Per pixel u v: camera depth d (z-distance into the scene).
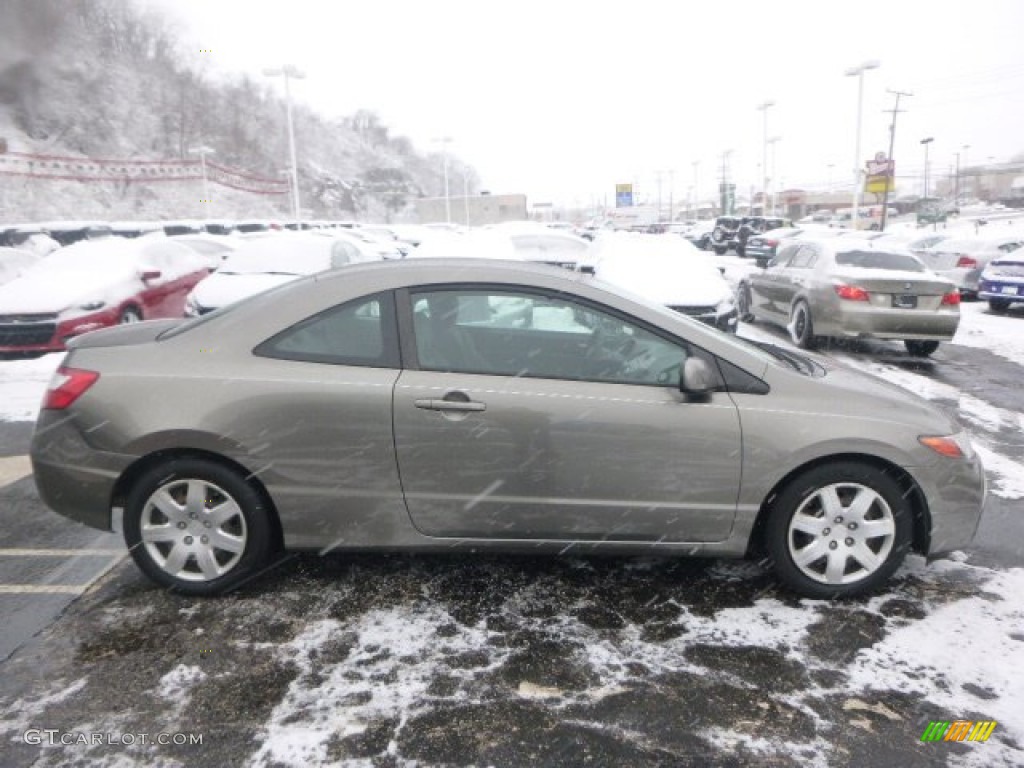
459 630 2.98
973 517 3.22
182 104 69.19
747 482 3.11
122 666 2.75
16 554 3.69
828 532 3.20
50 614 3.11
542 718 2.48
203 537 3.18
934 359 9.18
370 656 2.81
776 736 2.41
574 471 3.08
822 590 3.22
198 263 11.70
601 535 3.16
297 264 9.48
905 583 3.40
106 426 3.06
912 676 2.71
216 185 71.81
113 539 3.87
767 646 2.89
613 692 2.61
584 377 3.13
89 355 3.22
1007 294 13.03
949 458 3.15
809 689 2.64
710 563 3.57
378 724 2.45
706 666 2.76
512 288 3.20
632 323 3.18
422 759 2.30
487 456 3.06
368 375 3.07
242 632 2.97
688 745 2.37
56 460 3.12
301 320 3.17
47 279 9.04
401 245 20.36
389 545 3.18
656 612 3.13
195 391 3.06
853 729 2.44
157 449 3.07
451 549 3.20
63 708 2.53
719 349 3.19
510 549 3.20
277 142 84.06
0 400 6.86
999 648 2.89
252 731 2.42
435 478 3.08
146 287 9.73
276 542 3.36
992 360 9.12
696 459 3.08
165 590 3.29
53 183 55.47
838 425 3.09
